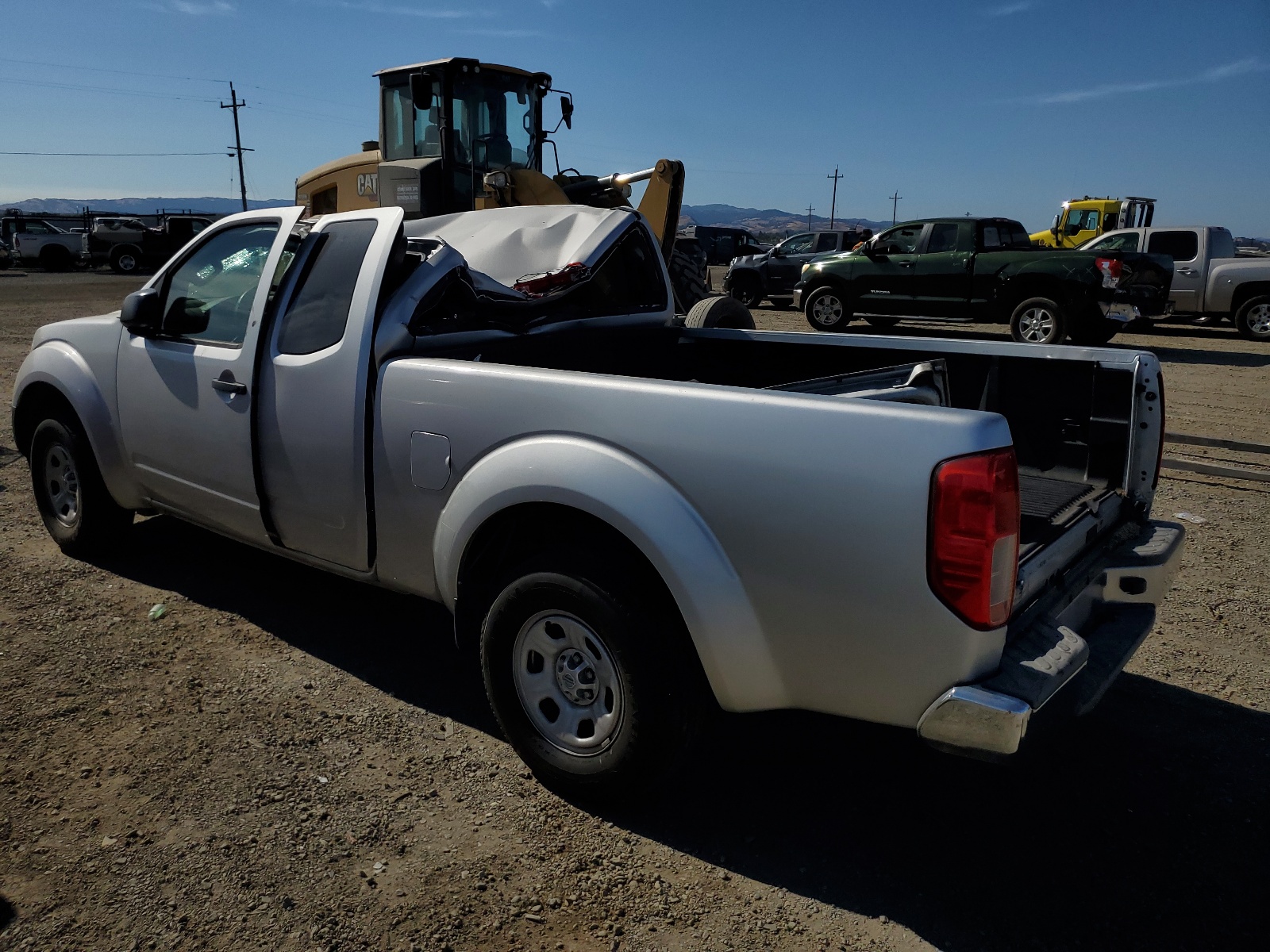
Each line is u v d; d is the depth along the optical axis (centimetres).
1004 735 210
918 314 1416
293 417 335
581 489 256
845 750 313
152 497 416
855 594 224
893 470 217
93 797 277
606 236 410
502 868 252
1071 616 278
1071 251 1279
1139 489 324
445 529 293
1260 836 269
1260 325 1517
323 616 405
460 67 952
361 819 270
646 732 255
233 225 384
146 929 228
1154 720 333
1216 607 433
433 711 331
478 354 351
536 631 280
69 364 429
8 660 358
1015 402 354
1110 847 263
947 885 247
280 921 231
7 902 235
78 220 3578
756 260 2067
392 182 1005
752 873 252
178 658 364
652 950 224
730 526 238
